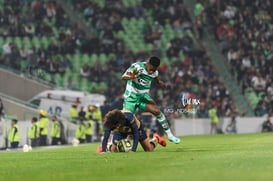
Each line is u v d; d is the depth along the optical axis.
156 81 37.88
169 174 22.55
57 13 105.12
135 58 102.19
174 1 113.19
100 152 37.50
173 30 110.75
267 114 95.69
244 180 19.97
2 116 74.38
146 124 82.19
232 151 35.62
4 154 42.62
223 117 95.44
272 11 114.12
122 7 111.88
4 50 94.94
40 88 89.38
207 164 26.42
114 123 36.03
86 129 79.50
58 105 85.94
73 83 96.50
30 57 95.94
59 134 76.69
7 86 88.50
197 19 111.12
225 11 112.06
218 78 104.19
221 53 107.75
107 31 105.50
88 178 22.16
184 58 104.88
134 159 30.38
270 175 21.41
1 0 102.69
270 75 104.81
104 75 98.31
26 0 104.25
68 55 100.88
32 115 80.38
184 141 62.31
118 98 84.31
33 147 70.94
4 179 22.92
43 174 24.53
